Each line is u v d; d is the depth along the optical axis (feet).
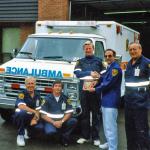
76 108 25.93
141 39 72.02
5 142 25.59
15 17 53.47
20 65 28.14
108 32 33.14
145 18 66.03
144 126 19.85
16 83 27.89
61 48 29.81
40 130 25.35
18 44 53.88
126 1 49.90
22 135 24.98
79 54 29.19
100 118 25.79
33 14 52.29
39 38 30.86
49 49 29.99
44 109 25.02
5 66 28.32
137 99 19.61
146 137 19.98
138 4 53.16
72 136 27.48
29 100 25.48
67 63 28.30
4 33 54.75
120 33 35.32
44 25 34.65
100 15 59.36
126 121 20.31
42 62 28.63
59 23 34.22
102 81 23.57
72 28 33.94
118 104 21.88
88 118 25.38
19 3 52.95
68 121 24.99
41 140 26.35
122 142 26.27
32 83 25.40
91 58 25.14
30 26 53.01
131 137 20.39
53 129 24.88
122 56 36.65
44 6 50.42
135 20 66.49
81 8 52.75
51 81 26.86
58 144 25.48
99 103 24.99
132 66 19.95
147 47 71.72
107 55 21.79
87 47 25.07
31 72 27.45
